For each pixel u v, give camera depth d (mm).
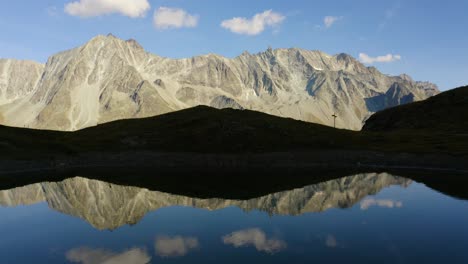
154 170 107062
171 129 146250
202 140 134375
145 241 35844
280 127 144375
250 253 31375
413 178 85438
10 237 38438
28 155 111750
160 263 29203
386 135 146250
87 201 61812
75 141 135750
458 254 30766
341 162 117438
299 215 47469
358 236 36750
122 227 42094
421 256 30328
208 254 31219
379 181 80875
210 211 50500
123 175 96562
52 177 93500
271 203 55969
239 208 52250
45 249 33844
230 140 133625
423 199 58500
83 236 38406
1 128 135250
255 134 137125
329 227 40656
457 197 60312
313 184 76438
